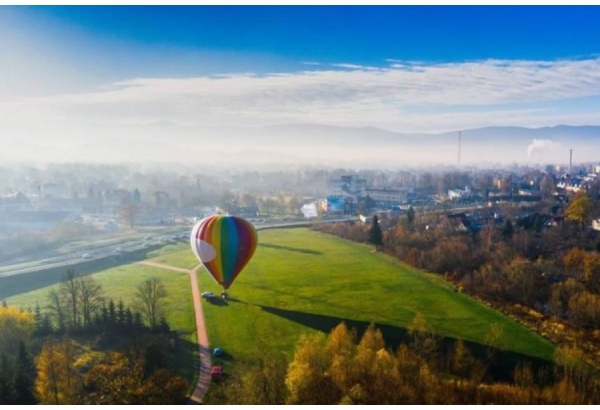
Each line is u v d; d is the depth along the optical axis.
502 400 50.94
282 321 75.62
